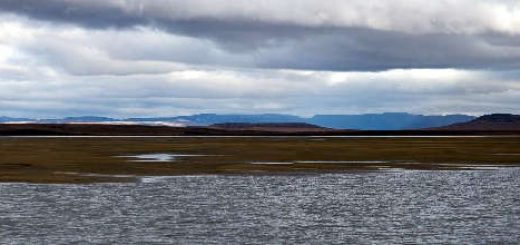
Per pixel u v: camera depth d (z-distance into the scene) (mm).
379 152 165625
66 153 158125
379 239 57688
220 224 64000
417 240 57406
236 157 145875
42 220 64812
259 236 58594
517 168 122938
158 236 58094
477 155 155250
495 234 59969
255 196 83250
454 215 70438
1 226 61531
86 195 81875
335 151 169250
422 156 151750
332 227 63125
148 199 79438
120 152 164875
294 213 70938
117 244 54781
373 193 87125
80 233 58844
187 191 86812
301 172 111688
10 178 98125
